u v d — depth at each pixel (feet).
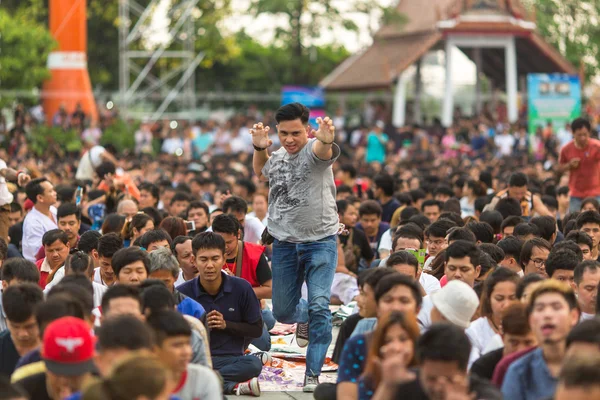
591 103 184.34
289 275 42.86
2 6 209.87
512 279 34.99
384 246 60.34
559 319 29.45
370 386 29.04
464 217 66.44
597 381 22.80
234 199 59.31
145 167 110.93
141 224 53.36
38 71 162.81
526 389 29.71
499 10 188.85
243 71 243.40
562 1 236.63
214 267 42.70
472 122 173.37
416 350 27.02
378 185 73.77
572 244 44.73
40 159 133.39
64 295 31.35
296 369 47.42
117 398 23.18
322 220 42.14
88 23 226.58
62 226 55.36
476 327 35.42
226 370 42.68
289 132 41.68
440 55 219.61
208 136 169.58
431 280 45.09
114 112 171.83
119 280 38.68
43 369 29.17
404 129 166.50
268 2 219.41
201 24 211.41
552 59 191.42
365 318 33.94
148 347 26.32
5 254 48.08
